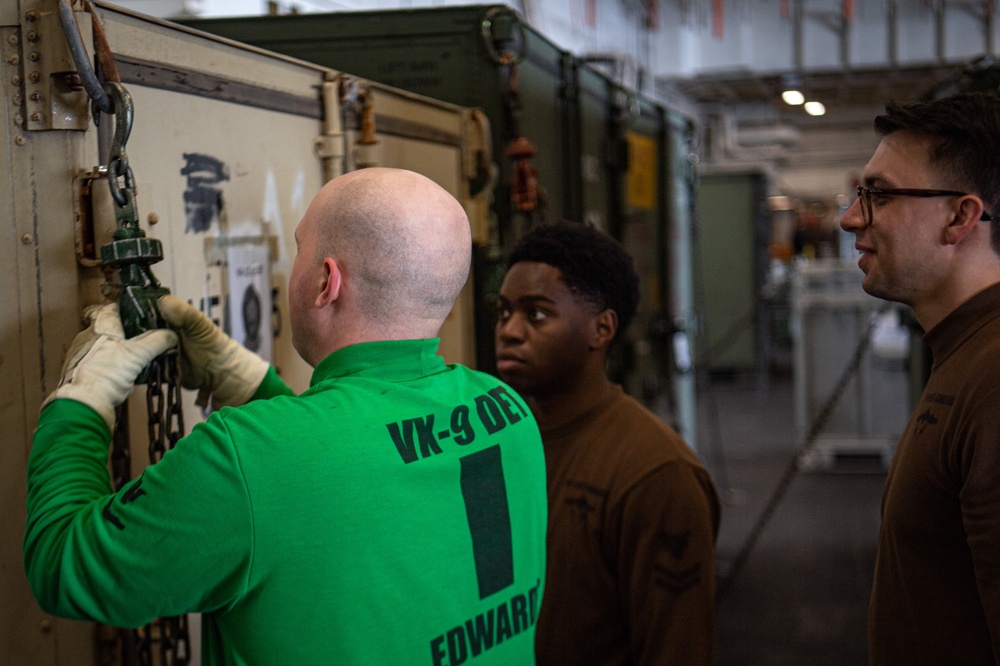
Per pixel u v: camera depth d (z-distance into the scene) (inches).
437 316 43.1
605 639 58.9
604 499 58.3
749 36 321.1
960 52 301.6
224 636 38.1
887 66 317.4
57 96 43.1
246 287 58.9
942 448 46.3
